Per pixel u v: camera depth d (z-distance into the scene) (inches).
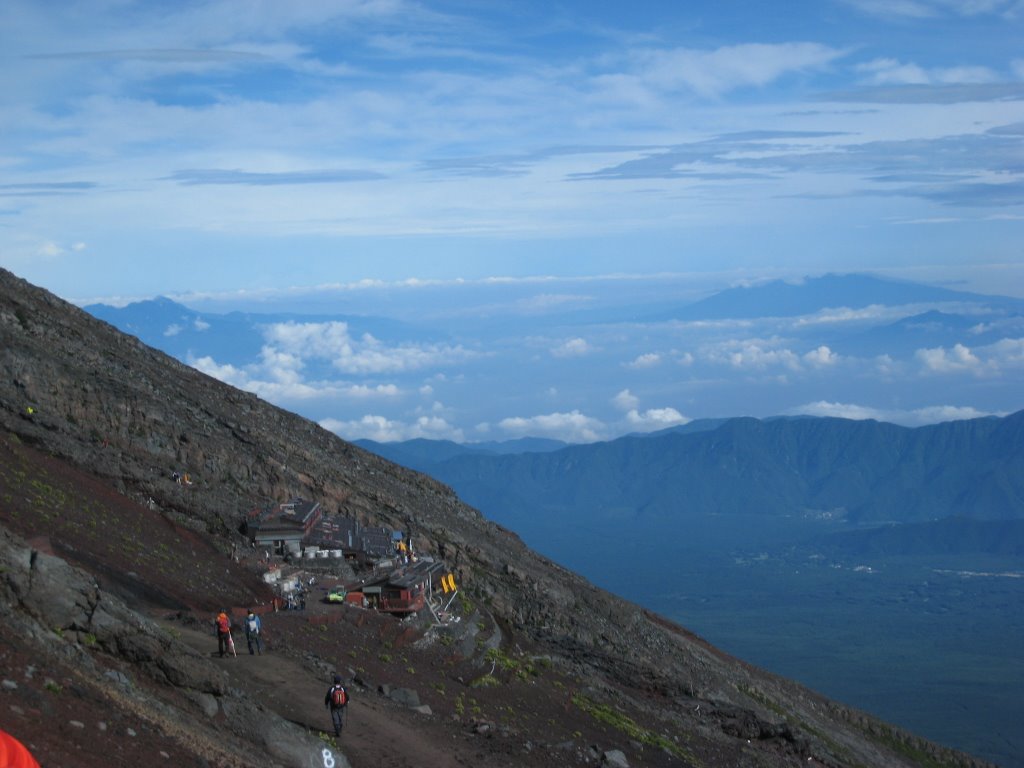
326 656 1956.2
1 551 1272.1
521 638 3184.1
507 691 2284.7
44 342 3393.2
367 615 2329.0
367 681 1919.3
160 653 1359.5
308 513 2957.7
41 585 1280.8
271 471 3444.9
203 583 2284.7
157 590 2066.9
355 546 2972.4
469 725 1859.0
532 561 4345.5
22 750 901.2
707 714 2960.1
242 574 2524.6
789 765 2694.4
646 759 2196.1
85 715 1093.8
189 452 3225.9
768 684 4436.5
